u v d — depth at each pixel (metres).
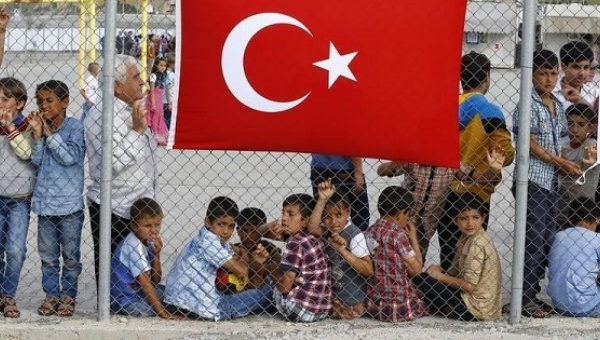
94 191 9.62
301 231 9.68
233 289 9.74
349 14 8.77
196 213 13.59
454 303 9.68
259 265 9.75
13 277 9.61
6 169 9.46
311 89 8.84
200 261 9.60
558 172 9.97
